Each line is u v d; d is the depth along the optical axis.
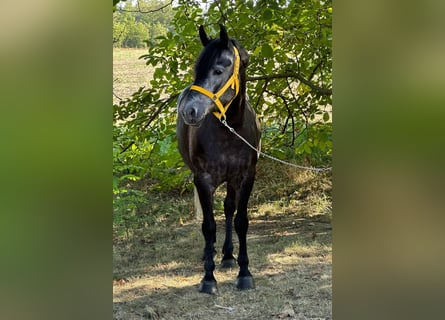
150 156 5.47
